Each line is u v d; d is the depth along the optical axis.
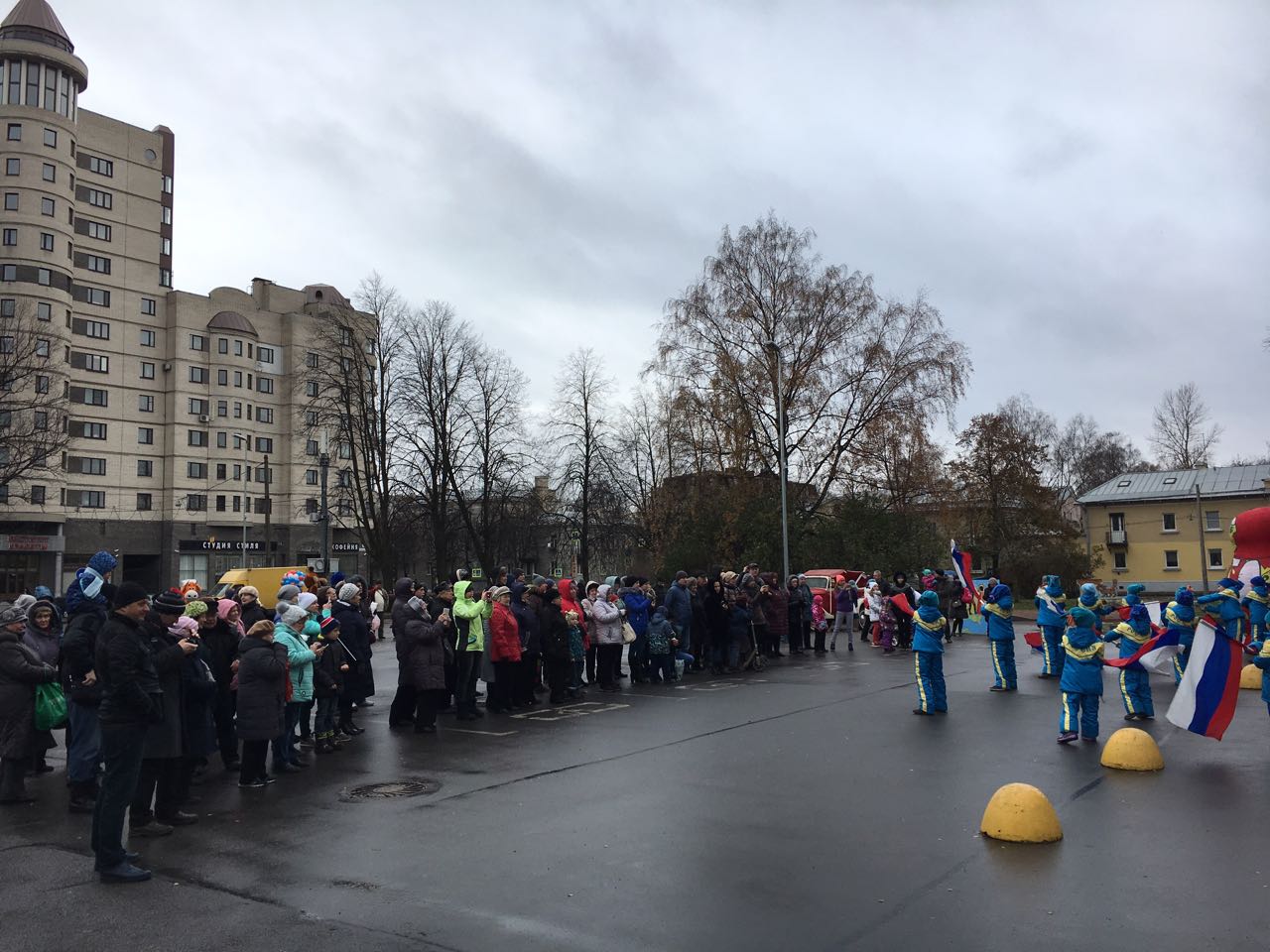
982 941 4.61
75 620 7.83
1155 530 64.12
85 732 7.92
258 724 8.61
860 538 34.75
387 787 8.47
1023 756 9.31
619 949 4.62
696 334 36.62
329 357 43.62
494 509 45.16
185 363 72.94
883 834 6.59
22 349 37.34
